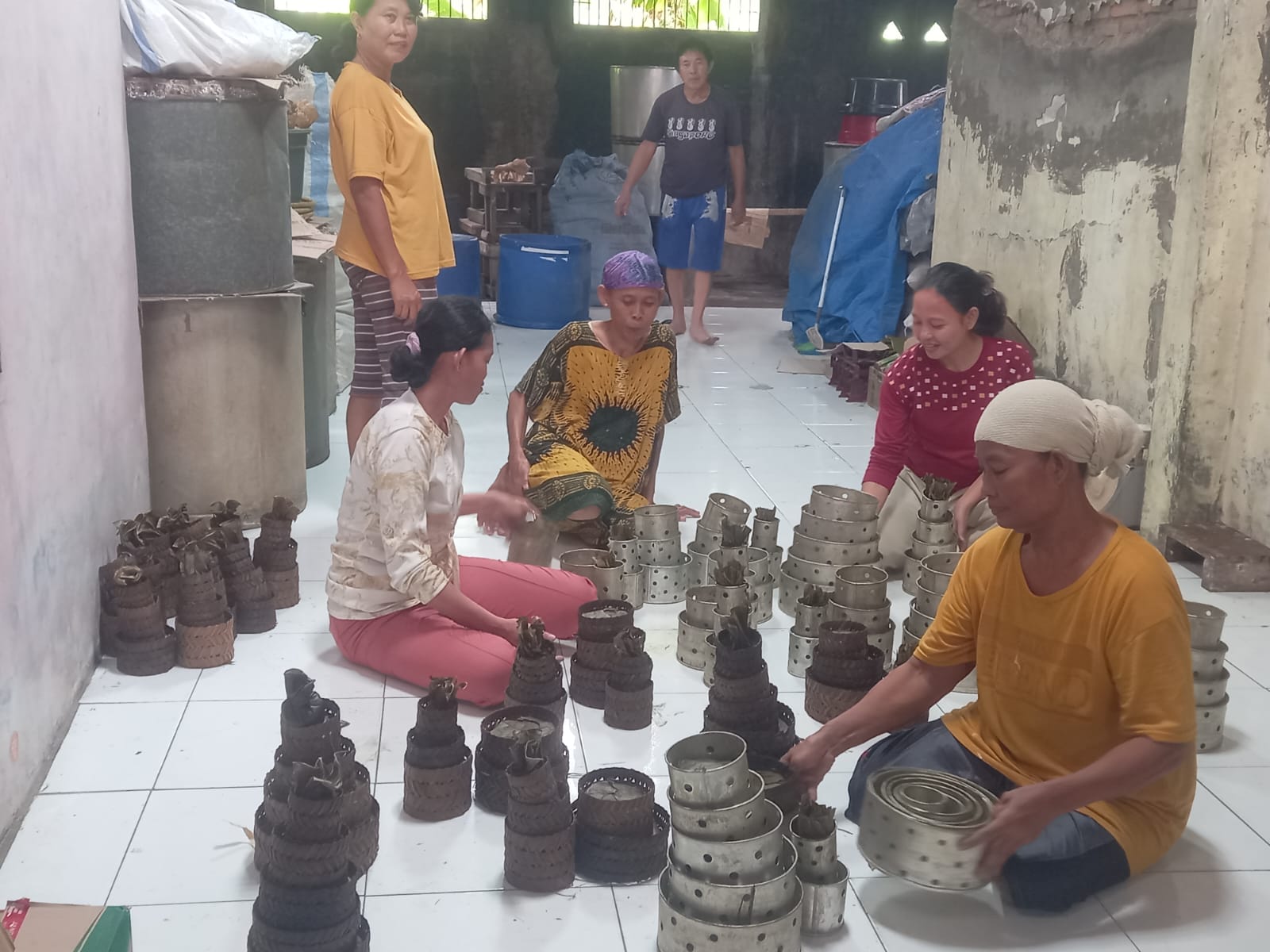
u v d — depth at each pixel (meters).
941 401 3.88
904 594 3.90
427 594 2.98
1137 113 4.58
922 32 9.82
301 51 4.13
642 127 9.01
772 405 6.40
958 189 6.16
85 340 3.17
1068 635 2.20
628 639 2.95
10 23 2.58
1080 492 2.15
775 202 10.05
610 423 4.25
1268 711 3.20
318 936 2.07
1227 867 2.50
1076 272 5.03
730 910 2.09
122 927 1.90
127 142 3.77
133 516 3.72
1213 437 4.30
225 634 3.25
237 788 2.68
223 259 4.01
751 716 2.66
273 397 4.23
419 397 3.01
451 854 2.48
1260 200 4.05
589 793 2.46
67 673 2.94
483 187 8.91
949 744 2.44
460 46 9.23
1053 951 2.23
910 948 2.23
